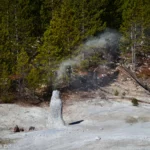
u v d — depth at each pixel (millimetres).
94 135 59125
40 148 54500
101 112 76438
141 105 82375
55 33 89938
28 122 70438
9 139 59094
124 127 65312
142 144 53844
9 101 81938
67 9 95125
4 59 87188
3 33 92375
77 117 74375
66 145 54969
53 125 66625
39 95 86688
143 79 103000
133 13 107812
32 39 102250
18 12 103562
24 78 85188
